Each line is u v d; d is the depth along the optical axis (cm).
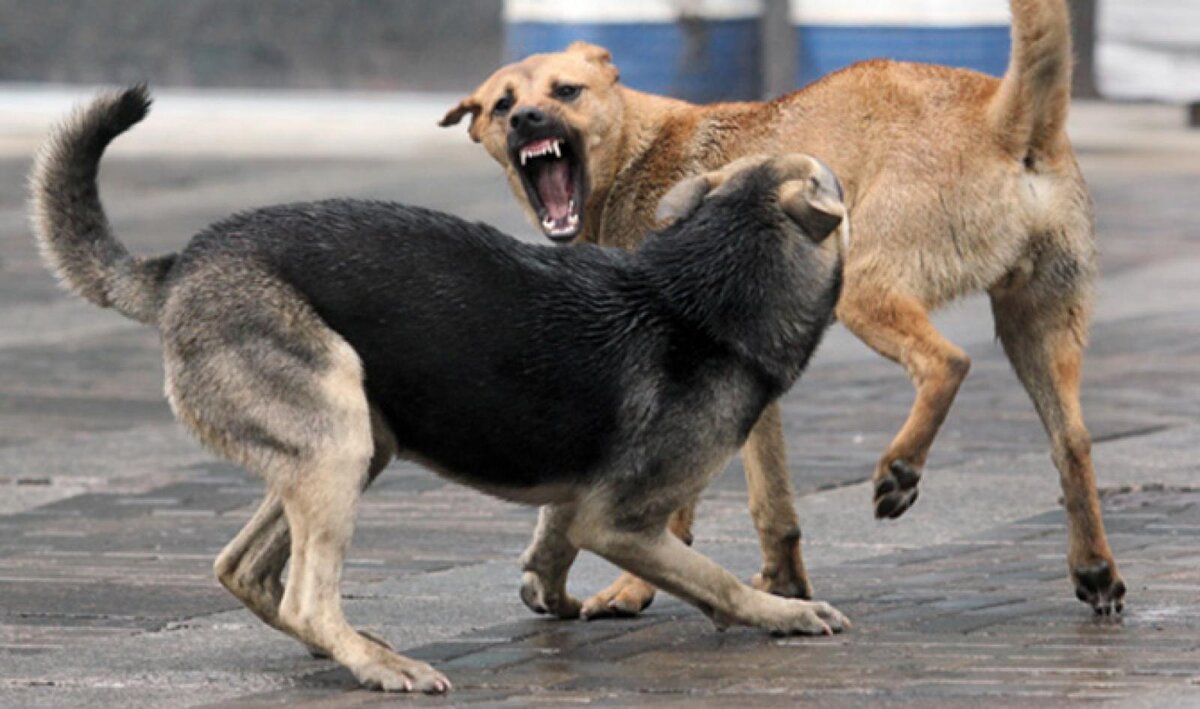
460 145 4000
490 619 1138
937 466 1565
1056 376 1152
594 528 1020
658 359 1001
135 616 1148
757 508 1164
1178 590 1147
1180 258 2659
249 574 1045
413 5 5028
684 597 1044
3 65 5122
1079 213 1152
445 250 996
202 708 941
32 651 1066
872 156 1166
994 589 1170
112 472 1599
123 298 1016
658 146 1245
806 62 3644
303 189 3300
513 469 1003
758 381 1015
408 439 1005
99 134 1029
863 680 955
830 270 1028
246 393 970
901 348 1138
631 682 976
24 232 3033
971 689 924
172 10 5100
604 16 3759
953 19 3497
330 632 980
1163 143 3950
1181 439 1633
